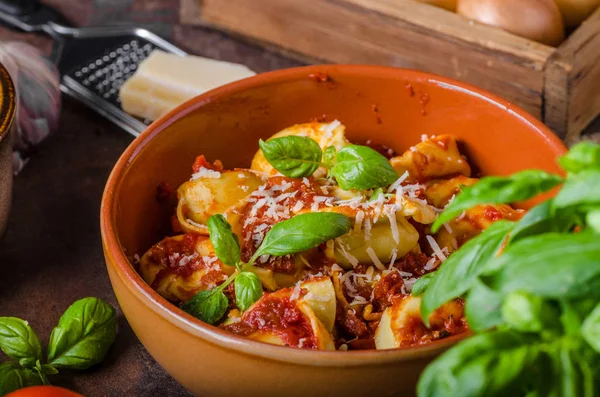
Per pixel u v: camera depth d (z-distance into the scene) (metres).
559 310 0.41
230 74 0.73
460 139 0.62
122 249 0.52
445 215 0.43
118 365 0.58
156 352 0.51
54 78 0.71
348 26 0.75
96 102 0.73
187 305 0.53
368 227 0.55
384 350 0.47
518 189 0.42
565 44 0.68
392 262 0.55
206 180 0.57
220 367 0.49
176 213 0.58
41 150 0.71
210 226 0.53
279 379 0.48
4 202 0.61
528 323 0.39
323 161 0.58
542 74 0.68
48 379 0.57
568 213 0.42
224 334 0.48
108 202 0.54
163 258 0.56
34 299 0.61
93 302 0.57
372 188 0.56
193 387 0.52
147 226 0.58
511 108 0.59
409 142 0.63
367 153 0.56
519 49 0.68
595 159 0.41
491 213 0.57
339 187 0.57
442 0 0.74
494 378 0.40
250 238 0.55
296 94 0.62
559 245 0.39
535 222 0.42
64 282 0.62
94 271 0.63
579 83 0.69
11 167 0.61
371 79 0.61
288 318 0.52
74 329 0.56
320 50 0.77
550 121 0.70
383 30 0.73
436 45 0.72
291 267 0.55
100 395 0.56
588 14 0.74
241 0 0.78
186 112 0.59
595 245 0.39
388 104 0.62
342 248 0.55
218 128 0.61
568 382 0.40
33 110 0.69
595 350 0.40
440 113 0.62
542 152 0.58
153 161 0.58
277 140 0.57
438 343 0.47
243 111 0.61
